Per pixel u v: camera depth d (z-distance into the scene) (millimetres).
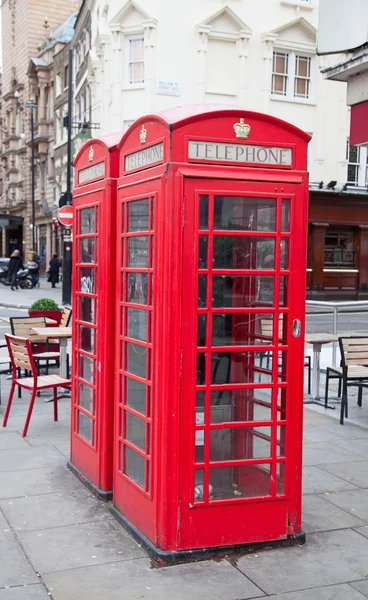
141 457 4211
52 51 42031
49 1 48969
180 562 3896
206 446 3943
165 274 3799
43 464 5746
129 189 4336
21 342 6652
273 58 24766
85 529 4375
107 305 4770
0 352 11766
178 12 23203
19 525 4430
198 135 3805
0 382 9477
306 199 4059
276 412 4105
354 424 7359
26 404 8086
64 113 37625
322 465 5875
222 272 3887
